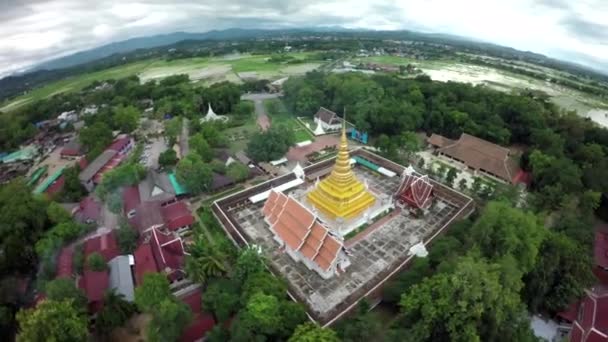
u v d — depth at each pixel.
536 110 115.00
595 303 50.59
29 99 189.38
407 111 118.19
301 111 144.12
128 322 51.09
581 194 73.69
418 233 70.56
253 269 53.78
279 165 102.06
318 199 74.06
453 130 115.94
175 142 117.12
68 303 43.09
